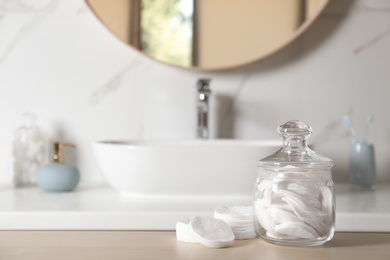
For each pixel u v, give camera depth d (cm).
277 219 107
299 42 179
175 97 180
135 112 180
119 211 124
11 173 177
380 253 103
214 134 180
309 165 108
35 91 180
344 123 168
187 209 127
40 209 127
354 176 167
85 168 180
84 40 179
